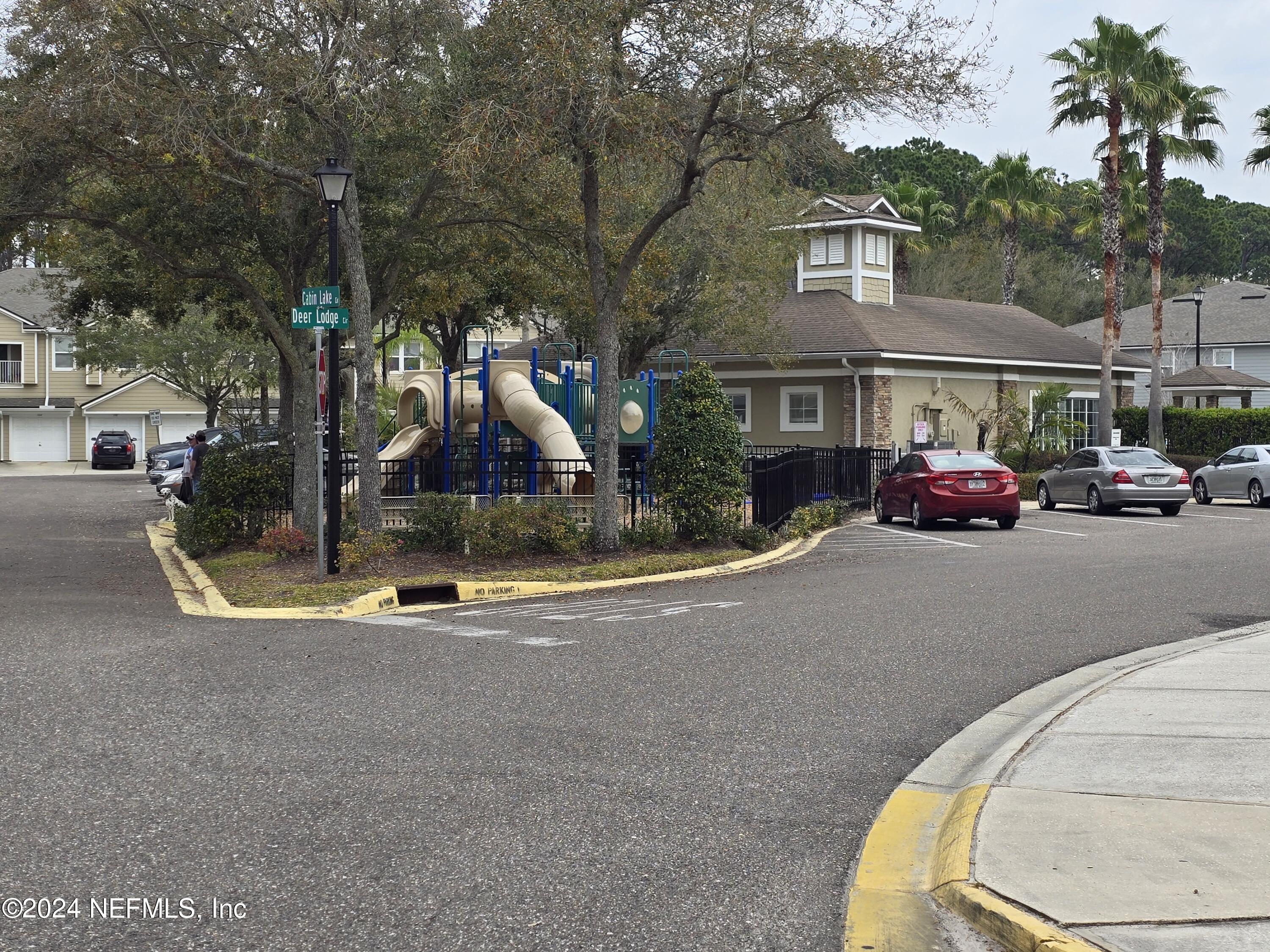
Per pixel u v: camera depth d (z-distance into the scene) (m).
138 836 5.61
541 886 5.01
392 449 22.72
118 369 55.88
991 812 5.65
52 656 10.06
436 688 8.76
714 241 28.78
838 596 13.38
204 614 12.91
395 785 6.41
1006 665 9.51
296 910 4.75
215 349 48.56
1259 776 6.13
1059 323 67.88
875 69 14.77
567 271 20.28
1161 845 5.14
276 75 15.59
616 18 14.90
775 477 20.55
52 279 27.05
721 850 5.46
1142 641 10.44
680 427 17.88
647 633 11.13
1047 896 4.62
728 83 15.27
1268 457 28.97
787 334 32.53
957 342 36.47
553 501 17.59
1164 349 56.59
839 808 6.05
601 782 6.46
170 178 17.36
